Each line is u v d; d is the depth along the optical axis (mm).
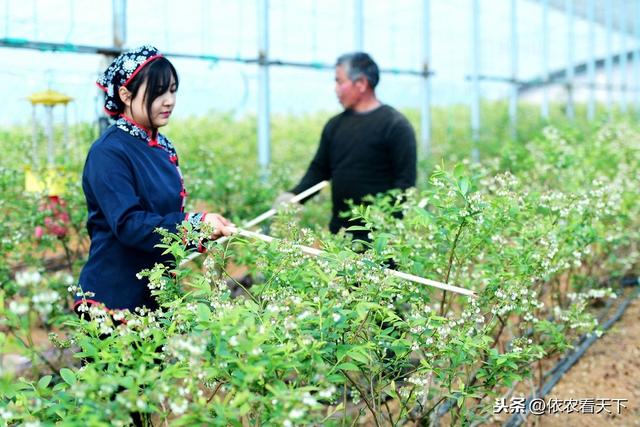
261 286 2814
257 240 2848
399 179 4703
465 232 3258
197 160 7004
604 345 4805
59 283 4113
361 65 4750
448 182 3033
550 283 4977
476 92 11930
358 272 2666
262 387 2156
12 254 5039
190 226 2758
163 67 3000
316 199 7523
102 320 2393
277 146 11070
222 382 2387
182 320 2391
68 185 5285
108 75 3047
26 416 2082
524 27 16688
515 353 2783
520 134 12422
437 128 15133
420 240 3455
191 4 7617
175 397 1966
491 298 3148
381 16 11156
